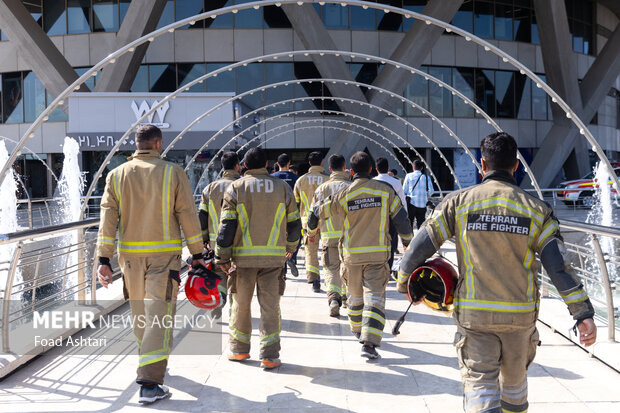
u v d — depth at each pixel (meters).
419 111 28.08
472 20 28.64
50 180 27.94
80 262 6.45
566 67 26.23
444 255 10.28
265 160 4.75
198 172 21.39
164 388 3.99
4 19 22.88
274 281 4.66
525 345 2.63
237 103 21.56
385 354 4.98
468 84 28.70
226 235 4.51
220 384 4.25
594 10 32.88
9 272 4.70
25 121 28.06
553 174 27.23
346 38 26.94
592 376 4.30
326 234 6.49
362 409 3.75
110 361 4.79
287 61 26.84
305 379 4.35
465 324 2.61
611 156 35.38
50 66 23.00
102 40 26.75
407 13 5.51
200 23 26.47
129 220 3.93
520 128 29.56
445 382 4.25
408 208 11.89
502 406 2.71
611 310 4.89
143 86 26.45
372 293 4.88
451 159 28.59
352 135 23.16
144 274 3.95
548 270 2.54
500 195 2.65
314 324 6.11
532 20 29.67
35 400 3.92
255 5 5.35
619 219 19.94
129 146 21.36
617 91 36.09
